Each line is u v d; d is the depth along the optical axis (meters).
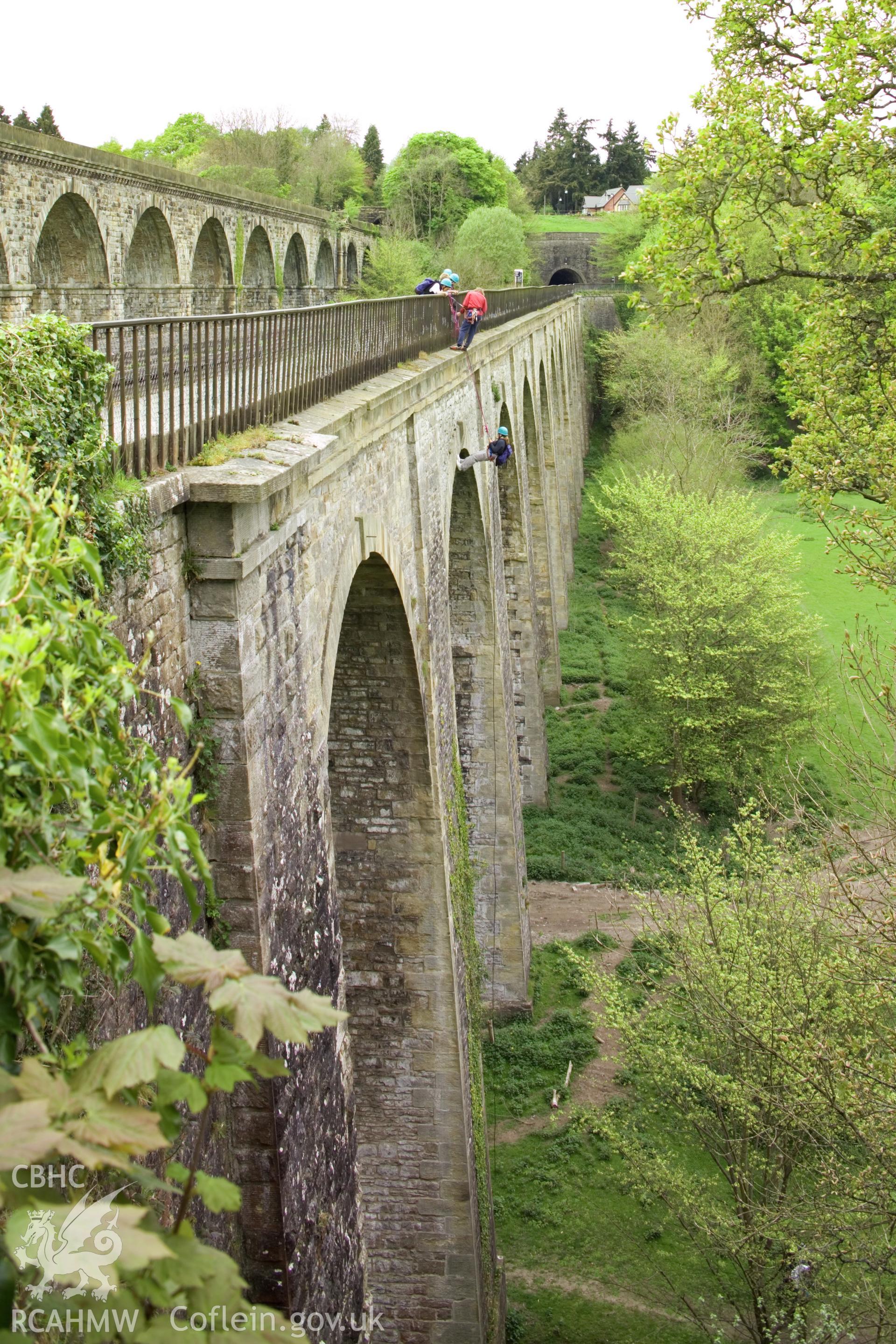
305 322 11.44
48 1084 3.14
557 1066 21.80
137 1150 3.05
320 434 10.03
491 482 24.00
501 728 23.84
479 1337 16.02
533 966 25.02
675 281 15.13
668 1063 15.70
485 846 23.72
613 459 55.91
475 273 60.12
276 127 67.75
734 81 14.30
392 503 13.96
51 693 4.30
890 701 11.27
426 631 15.62
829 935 12.88
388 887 16.08
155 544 7.12
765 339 54.12
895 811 12.18
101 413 7.30
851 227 14.40
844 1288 12.88
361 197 73.94
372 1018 16.41
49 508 5.02
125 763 4.61
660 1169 15.43
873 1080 10.35
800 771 13.92
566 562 48.03
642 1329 16.17
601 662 41.94
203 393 8.59
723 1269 16.94
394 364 15.95
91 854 3.99
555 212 119.12
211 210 29.62
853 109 13.48
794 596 32.47
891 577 13.55
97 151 21.69
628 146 118.69
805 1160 13.86
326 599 10.51
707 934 15.49
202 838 7.80
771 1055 11.62
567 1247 17.66
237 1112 8.25
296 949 9.11
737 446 48.16
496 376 25.89
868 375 14.62
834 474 14.19
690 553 32.38
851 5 13.10
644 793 33.31
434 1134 16.39
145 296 27.11
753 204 14.84
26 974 3.56
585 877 28.55
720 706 31.27
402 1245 16.41
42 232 21.84
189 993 7.48
